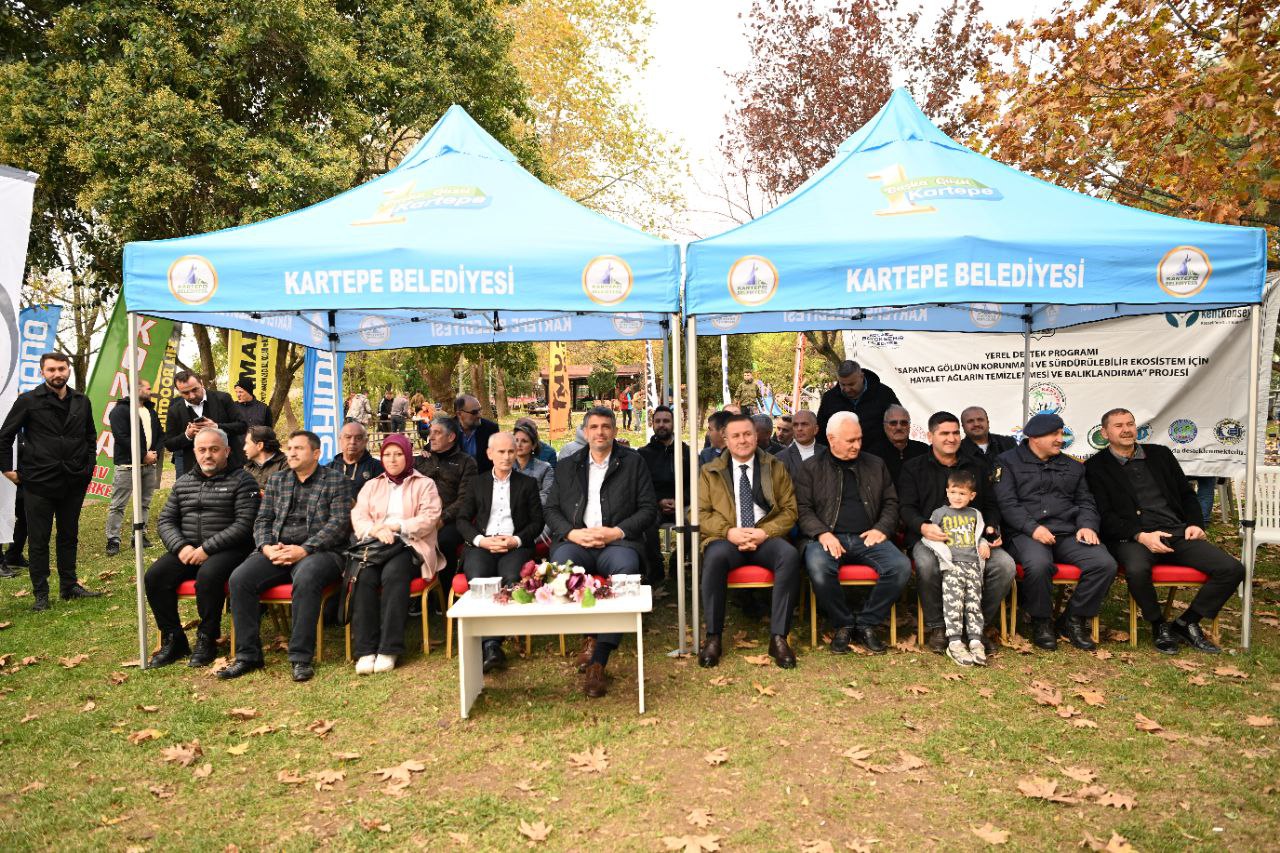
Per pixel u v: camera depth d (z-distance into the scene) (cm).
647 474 528
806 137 1235
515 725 399
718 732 385
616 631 409
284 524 503
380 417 2248
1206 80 635
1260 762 343
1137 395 873
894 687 440
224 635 556
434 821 308
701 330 739
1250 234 458
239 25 1027
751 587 511
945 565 491
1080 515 514
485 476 545
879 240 459
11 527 684
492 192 541
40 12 1120
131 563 788
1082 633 499
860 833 296
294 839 298
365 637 487
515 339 804
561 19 2025
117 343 1089
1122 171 836
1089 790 318
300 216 524
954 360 966
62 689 455
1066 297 457
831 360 1323
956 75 1179
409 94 1201
